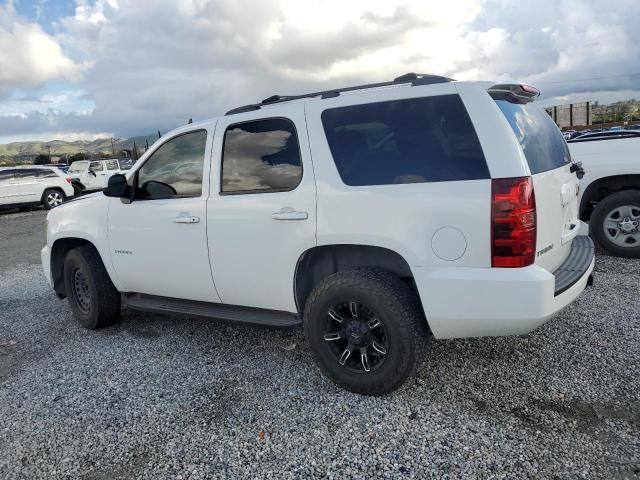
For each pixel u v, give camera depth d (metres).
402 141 2.86
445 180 2.70
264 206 3.26
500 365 3.38
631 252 5.63
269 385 3.35
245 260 3.42
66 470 2.62
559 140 3.51
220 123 3.57
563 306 2.77
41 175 19.08
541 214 2.70
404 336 2.83
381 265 3.06
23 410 3.27
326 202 3.02
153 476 2.52
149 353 4.05
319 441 2.70
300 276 3.27
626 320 3.95
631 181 5.67
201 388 3.38
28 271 7.94
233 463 2.57
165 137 3.90
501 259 2.58
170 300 4.17
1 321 5.25
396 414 2.88
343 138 3.03
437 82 2.90
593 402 2.87
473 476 2.34
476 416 2.81
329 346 3.12
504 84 2.93
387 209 2.82
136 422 3.03
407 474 2.38
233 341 4.16
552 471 2.33
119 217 4.14
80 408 3.24
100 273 4.48
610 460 2.37
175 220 3.72
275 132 3.29
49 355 4.19
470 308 2.66
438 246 2.70
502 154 2.60
